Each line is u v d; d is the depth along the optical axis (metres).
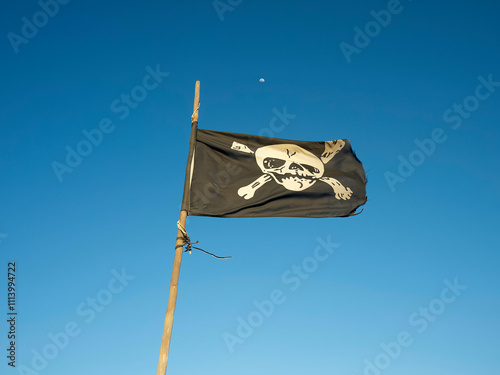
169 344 10.23
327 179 14.27
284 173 13.97
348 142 15.12
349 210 13.93
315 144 15.02
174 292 10.91
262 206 13.28
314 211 13.63
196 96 14.22
